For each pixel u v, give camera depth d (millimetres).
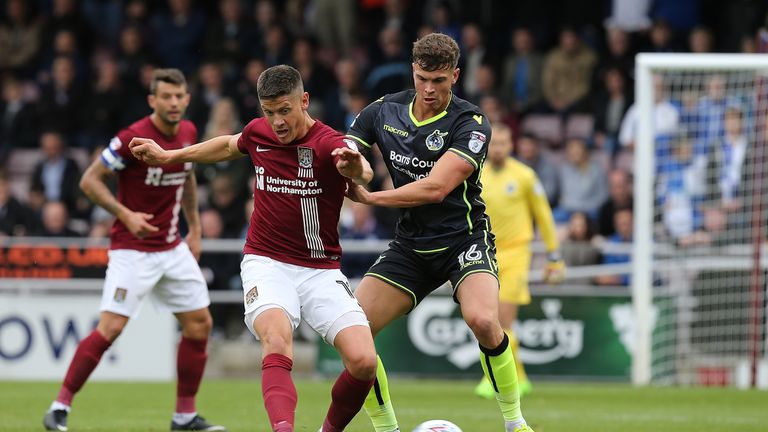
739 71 46594
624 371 46594
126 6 67500
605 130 57000
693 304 46312
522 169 37438
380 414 23109
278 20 62969
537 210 37812
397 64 58781
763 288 45500
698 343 46344
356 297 23250
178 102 27781
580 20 62219
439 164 22141
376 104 23562
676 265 46531
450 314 47062
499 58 59750
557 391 41656
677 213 47656
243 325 48781
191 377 27859
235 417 31844
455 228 22875
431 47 21781
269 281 21188
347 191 21266
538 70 59188
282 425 19578
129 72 61125
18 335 45719
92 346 27578
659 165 48094
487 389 37781
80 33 65500
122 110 60531
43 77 62656
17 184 61250
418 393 40250
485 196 37125
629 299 46781
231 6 62031
